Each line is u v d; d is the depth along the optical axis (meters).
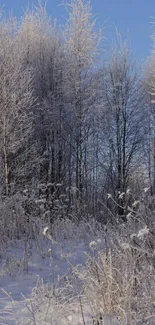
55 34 22.33
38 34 22.19
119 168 23.83
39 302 4.96
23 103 18.12
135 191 7.72
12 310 5.07
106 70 23.41
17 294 5.98
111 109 23.86
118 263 5.23
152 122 24.72
